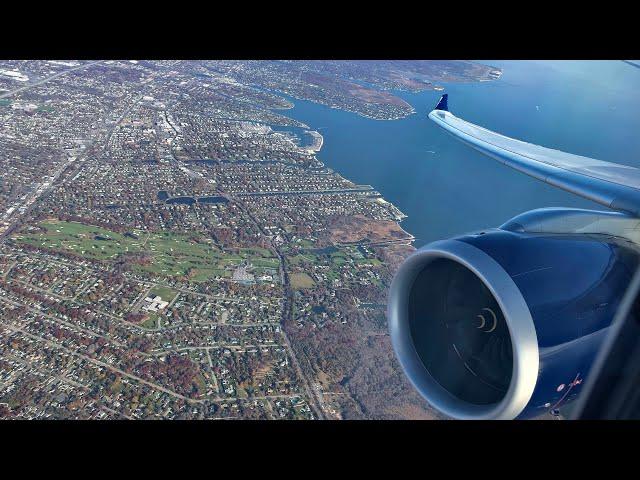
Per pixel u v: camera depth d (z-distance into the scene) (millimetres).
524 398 4926
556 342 4984
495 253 5297
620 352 5137
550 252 5398
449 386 5484
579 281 5242
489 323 5379
